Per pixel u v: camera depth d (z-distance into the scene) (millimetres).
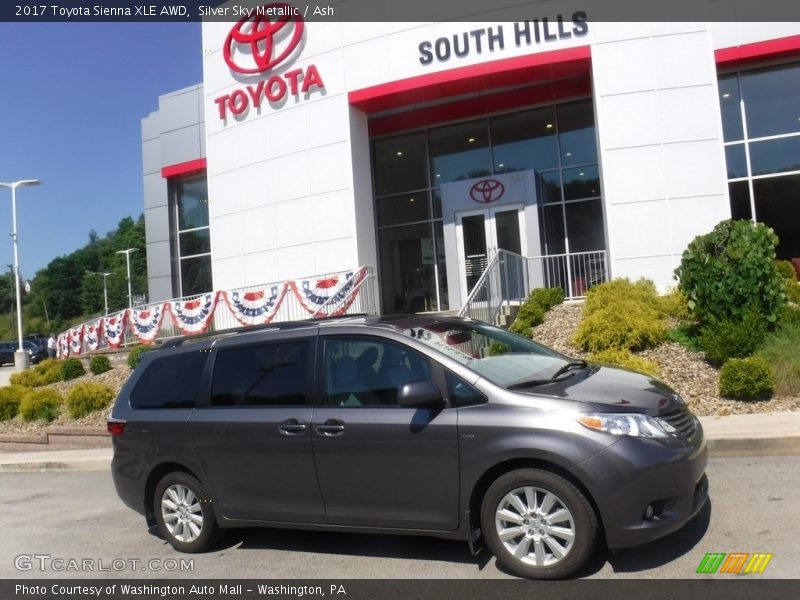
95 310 105938
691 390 8617
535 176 16750
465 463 4453
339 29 16438
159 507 5871
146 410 5938
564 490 4203
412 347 4898
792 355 8359
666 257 13938
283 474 5117
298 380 5227
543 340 11406
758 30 14836
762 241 9391
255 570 5168
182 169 23031
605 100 14305
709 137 13883
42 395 13617
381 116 17906
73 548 6262
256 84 17594
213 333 6160
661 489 4145
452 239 17406
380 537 5590
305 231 16875
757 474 6027
